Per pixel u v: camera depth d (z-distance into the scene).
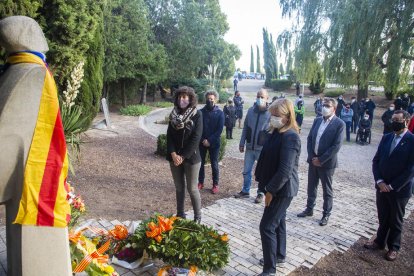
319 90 36.91
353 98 15.62
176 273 3.07
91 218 4.42
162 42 24.69
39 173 1.92
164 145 8.41
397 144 3.90
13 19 1.94
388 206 4.02
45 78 1.92
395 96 26.42
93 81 9.35
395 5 16.00
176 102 4.21
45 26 7.27
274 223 3.25
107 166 7.22
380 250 4.16
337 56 17.69
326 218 4.78
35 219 1.93
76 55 7.87
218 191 6.06
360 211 5.41
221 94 27.91
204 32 25.38
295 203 5.64
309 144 4.98
